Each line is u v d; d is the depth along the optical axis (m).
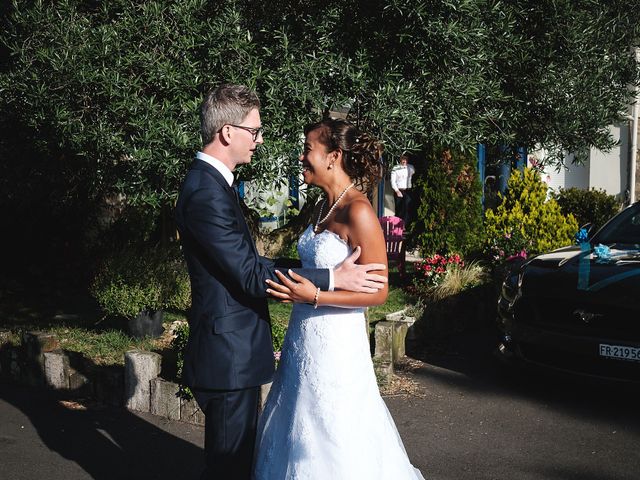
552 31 5.04
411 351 6.35
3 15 5.80
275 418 3.22
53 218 8.89
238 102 2.95
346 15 4.50
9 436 4.47
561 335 4.84
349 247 3.04
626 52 5.72
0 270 9.02
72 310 7.69
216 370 2.98
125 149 4.19
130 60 4.17
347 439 3.05
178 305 6.17
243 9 4.74
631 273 4.81
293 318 3.21
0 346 5.74
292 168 4.30
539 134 5.52
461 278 7.70
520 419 4.76
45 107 4.34
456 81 4.45
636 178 12.72
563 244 8.89
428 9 4.22
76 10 4.62
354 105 4.48
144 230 8.80
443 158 8.60
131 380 4.91
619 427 4.61
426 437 4.46
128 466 4.06
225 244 2.85
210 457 3.09
